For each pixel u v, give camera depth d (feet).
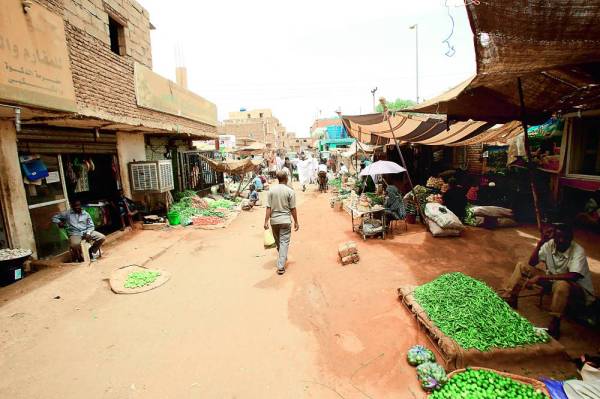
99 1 24.91
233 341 13.17
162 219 37.06
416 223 32.04
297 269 21.43
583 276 12.34
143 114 31.37
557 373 10.28
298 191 70.49
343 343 12.70
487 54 9.13
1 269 18.89
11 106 16.38
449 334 11.53
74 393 10.43
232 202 52.90
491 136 30.91
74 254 23.82
